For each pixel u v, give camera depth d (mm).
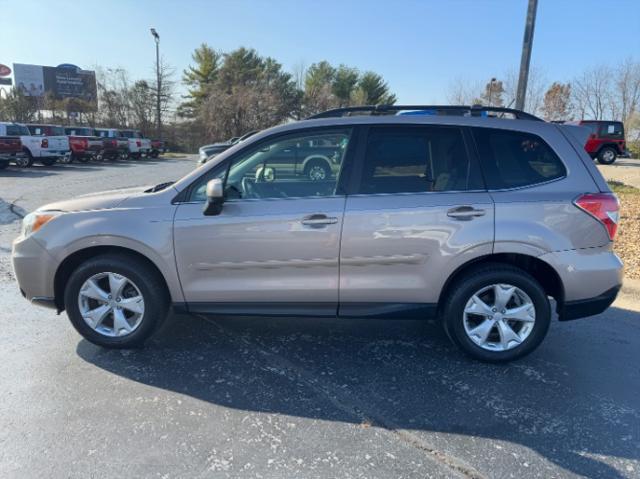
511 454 2717
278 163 3646
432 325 4531
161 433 2857
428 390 3389
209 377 3516
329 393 3338
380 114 3908
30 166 20328
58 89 45375
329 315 3742
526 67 7219
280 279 3650
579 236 3547
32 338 4078
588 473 2574
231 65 49000
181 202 3641
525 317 3688
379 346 4074
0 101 38812
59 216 3699
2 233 7977
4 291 5184
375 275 3621
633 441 2852
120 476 2496
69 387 3330
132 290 3803
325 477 2518
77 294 3750
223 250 3605
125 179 17297
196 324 4441
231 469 2568
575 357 3939
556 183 3592
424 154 3637
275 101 40750
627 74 43500
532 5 7004
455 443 2812
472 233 3508
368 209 3531
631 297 5402
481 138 3635
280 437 2846
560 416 3096
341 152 3637
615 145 24453
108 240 3621
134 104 46062
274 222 3545
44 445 2725
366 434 2887
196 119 46500
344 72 60562
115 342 3811
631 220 9133
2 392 3248
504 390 3402
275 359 3816
